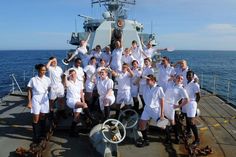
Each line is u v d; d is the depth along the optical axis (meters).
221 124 9.47
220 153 7.16
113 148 6.88
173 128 7.84
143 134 7.59
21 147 7.38
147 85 7.61
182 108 7.86
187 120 7.63
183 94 7.48
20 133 8.39
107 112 8.37
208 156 6.98
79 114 8.55
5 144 7.62
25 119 9.62
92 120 8.38
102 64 9.00
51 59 8.84
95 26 14.20
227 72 52.22
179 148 7.46
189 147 6.98
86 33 13.91
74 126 8.04
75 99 8.07
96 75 9.08
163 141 7.89
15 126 8.95
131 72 8.63
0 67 58.84
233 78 39.62
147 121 7.62
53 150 7.28
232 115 10.53
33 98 7.83
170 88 7.71
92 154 7.09
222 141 7.98
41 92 7.83
